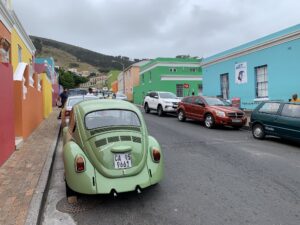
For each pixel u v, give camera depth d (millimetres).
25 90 11125
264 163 8273
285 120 11039
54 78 39469
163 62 37031
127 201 5648
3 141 7711
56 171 7621
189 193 6027
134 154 5449
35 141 10664
